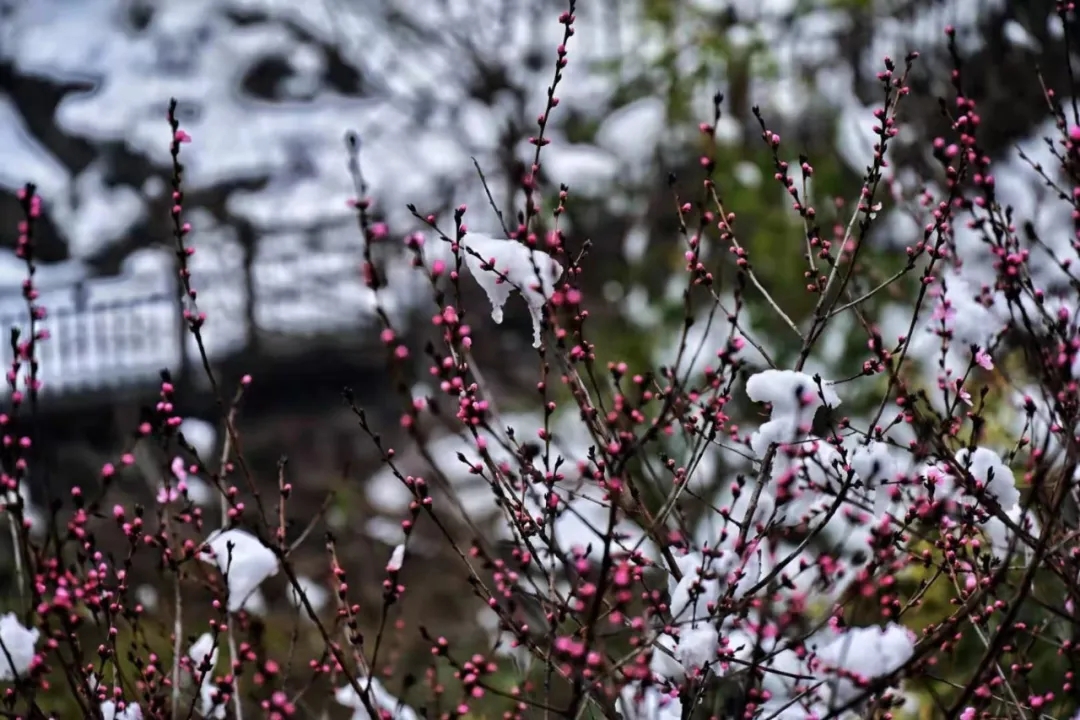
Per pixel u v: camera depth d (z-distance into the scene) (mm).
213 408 16062
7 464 3607
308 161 20766
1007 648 3418
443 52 18734
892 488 3146
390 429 15891
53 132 22078
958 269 3902
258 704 3686
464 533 10172
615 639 3576
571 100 16484
